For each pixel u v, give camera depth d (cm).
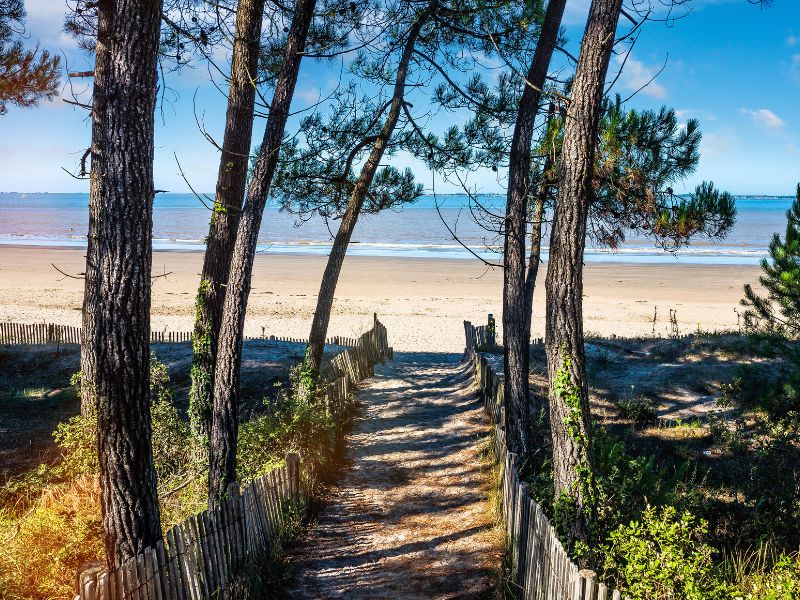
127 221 524
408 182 1360
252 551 683
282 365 1695
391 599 660
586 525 611
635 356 1797
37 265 4919
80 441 918
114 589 449
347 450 1120
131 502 536
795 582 554
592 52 598
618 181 1055
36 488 859
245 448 945
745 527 797
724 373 1522
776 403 1072
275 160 795
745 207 18388
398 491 951
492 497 870
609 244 1159
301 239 8062
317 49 1083
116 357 524
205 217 12962
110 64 524
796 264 961
